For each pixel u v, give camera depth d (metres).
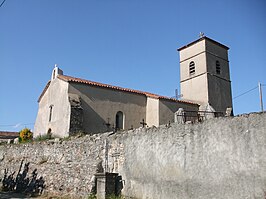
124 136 14.79
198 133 11.52
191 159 11.48
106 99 25.11
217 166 10.58
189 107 28.38
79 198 15.38
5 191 20.89
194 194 11.02
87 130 23.31
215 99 30.84
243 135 10.14
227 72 33.44
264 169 9.39
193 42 32.91
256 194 9.41
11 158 22.94
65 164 17.50
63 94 24.20
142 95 27.36
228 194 10.05
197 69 31.94
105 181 13.91
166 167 12.31
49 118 26.00
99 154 15.80
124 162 14.32
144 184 13.02
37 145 20.66
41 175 18.92
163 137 12.82
